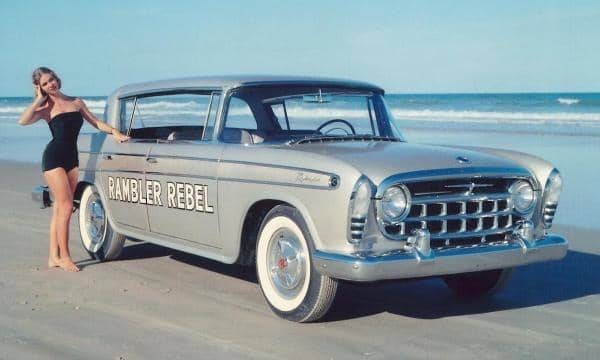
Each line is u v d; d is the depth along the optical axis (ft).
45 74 22.61
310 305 16.96
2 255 25.59
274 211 17.80
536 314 18.43
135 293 20.43
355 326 17.37
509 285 21.50
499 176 17.11
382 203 15.89
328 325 17.43
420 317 18.17
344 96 21.01
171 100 21.62
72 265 23.32
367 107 21.34
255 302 19.44
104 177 23.80
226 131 19.86
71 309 18.79
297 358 15.10
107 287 21.13
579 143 68.28
